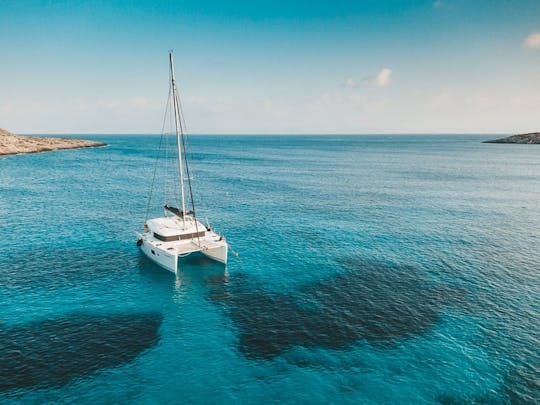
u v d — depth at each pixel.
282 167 123.81
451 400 18.45
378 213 56.84
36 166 110.75
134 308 27.11
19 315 25.67
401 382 19.67
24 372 19.89
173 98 35.53
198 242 35.69
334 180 92.19
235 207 60.38
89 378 19.62
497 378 20.05
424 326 25.00
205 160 148.25
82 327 24.44
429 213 57.03
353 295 29.44
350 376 20.09
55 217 51.50
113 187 78.06
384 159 158.00
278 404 18.08
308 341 23.27
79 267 34.38
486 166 126.88
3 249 38.34
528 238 44.22
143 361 21.11
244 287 30.84
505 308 27.47
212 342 23.02
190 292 29.80
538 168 119.69
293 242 42.53
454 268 34.91
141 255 37.84
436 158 162.25
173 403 18.03
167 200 65.69
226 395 18.62
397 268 34.94
